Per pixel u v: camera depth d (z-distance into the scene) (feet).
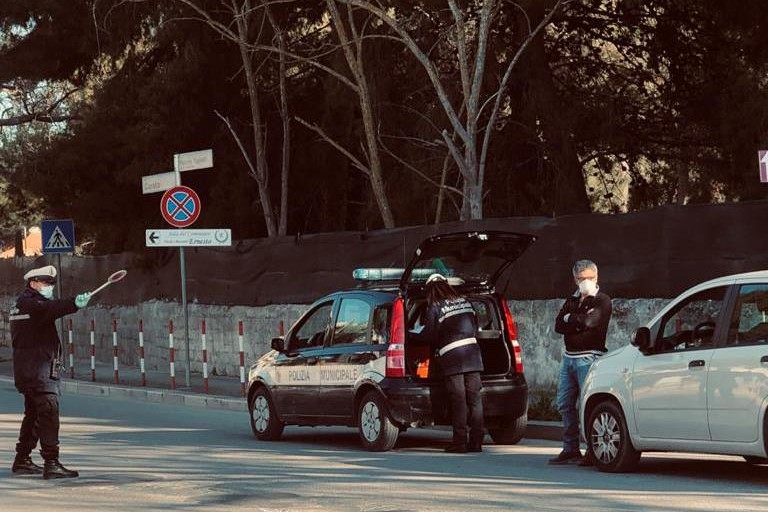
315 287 91.35
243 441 62.23
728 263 62.23
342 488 42.50
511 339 57.67
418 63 100.83
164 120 114.32
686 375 43.09
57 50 122.11
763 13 96.32
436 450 56.59
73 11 118.42
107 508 38.52
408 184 104.32
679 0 102.83
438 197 100.53
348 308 59.21
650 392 44.60
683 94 109.40
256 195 120.26
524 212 102.99
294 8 113.91
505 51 98.32
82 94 147.23
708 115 107.04
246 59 107.76
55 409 46.32
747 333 41.57
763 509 35.65
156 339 116.37
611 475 45.65
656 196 123.75
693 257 63.77
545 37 108.27
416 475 46.19
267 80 118.42
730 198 112.27
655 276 65.62
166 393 89.40
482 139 101.09
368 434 56.49
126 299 123.13
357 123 105.91
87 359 131.75
